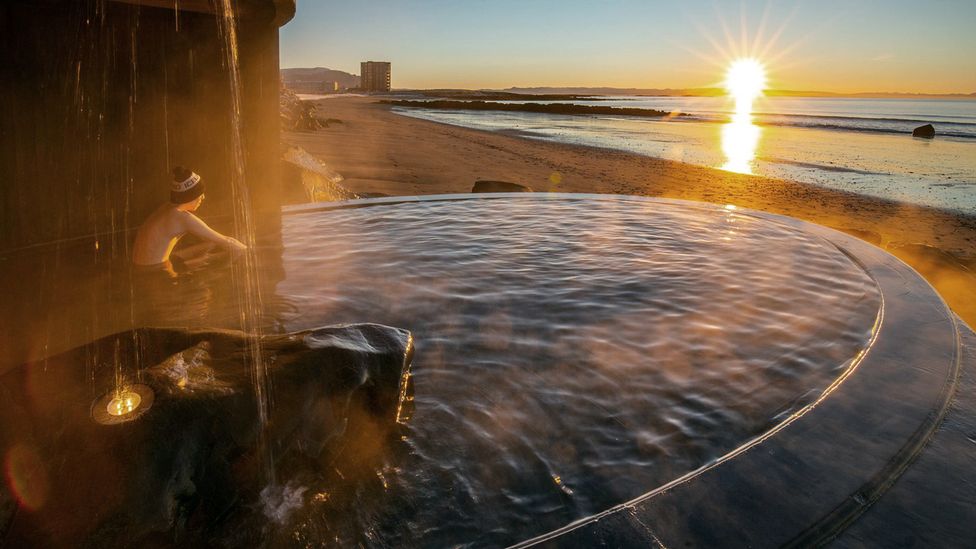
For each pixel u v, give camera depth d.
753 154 28.11
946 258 6.16
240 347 2.05
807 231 5.75
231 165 5.86
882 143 35.25
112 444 1.51
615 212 6.59
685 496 1.81
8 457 1.48
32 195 4.57
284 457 1.88
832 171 22.20
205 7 4.98
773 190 17.34
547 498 1.94
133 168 5.20
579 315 3.54
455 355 2.97
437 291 3.90
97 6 4.70
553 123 53.81
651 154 27.22
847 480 1.87
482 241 5.25
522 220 6.12
